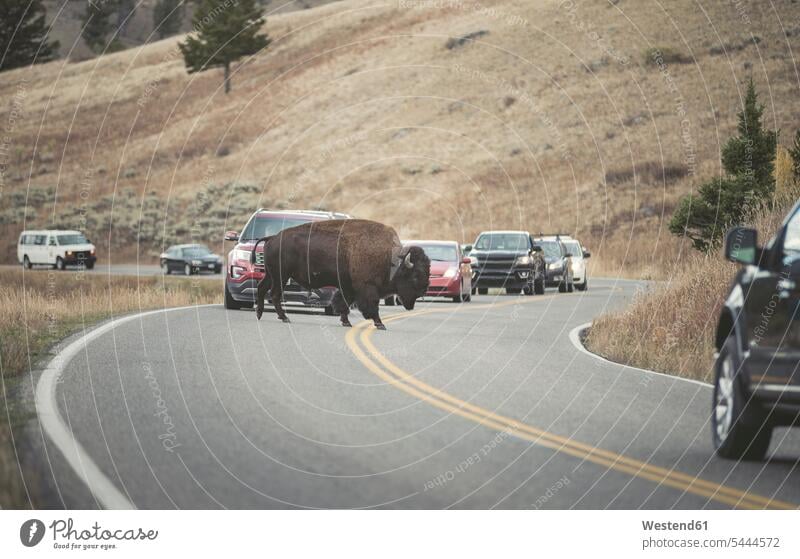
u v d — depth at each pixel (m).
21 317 43.97
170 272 122.12
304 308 57.22
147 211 175.00
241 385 26.52
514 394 26.25
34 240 136.12
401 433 20.39
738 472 17.89
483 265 78.62
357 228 43.34
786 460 19.28
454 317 53.50
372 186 173.62
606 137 161.00
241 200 173.12
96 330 41.59
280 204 172.12
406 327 45.81
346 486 16.14
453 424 21.55
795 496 16.25
